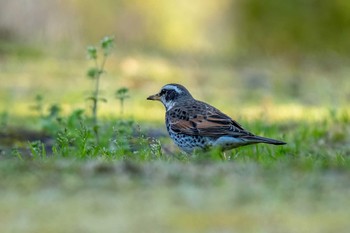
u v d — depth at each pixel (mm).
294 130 17109
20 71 25812
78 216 7457
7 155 13406
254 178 8812
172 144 14867
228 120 12094
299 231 7039
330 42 35250
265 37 34906
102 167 9062
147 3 32250
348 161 11117
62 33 30516
